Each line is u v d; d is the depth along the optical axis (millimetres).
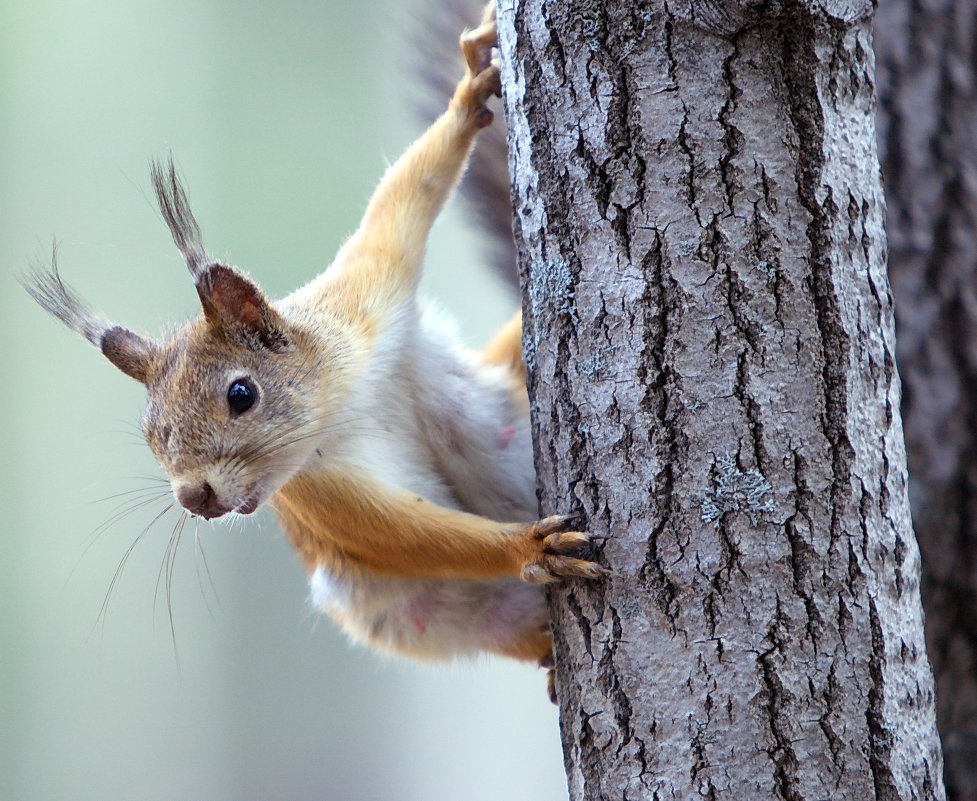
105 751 3965
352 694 4129
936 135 3217
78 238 4176
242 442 3160
